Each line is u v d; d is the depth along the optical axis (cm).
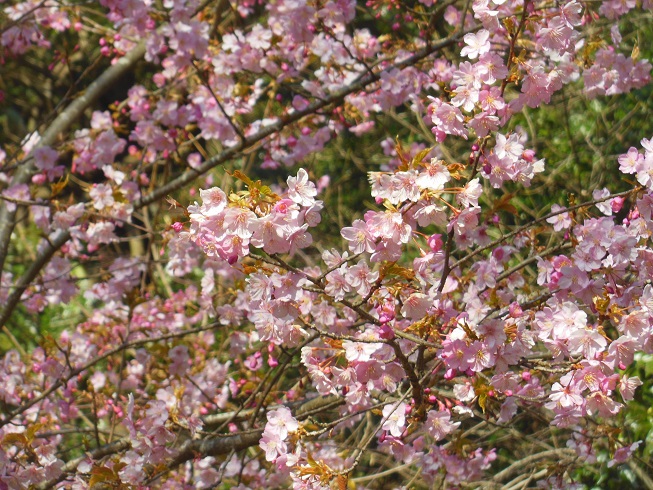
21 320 702
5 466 340
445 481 385
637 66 376
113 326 501
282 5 439
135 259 485
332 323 320
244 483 421
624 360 244
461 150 601
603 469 436
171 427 346
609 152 564
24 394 453
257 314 277
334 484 262
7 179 532
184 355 399
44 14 478
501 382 261
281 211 218
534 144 535
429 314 272
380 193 238
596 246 256
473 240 289
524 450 499
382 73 417
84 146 469
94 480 302
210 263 467
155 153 517
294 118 432
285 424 274
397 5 426
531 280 406
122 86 842
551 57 365
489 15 260
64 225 424
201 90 480
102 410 470
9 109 859
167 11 472
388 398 299
